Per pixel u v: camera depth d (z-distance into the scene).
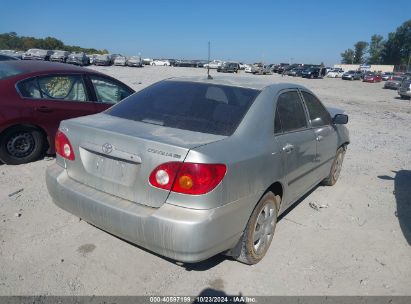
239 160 2.84
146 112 3.45
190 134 2.96
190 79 3.94
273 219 3.54
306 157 4.04
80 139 3.11
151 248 2.75
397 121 14.15
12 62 6.08
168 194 2.66
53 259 3.27
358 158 7.68
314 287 3.15
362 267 3.50
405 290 3.20
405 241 4.08
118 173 2.91
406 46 126.00
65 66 6.10
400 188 5.86
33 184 4.88
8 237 3.56
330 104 19.47
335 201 5.13
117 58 55.34
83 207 3.04
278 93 3.74
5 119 5.21
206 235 2.62
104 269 3.18
